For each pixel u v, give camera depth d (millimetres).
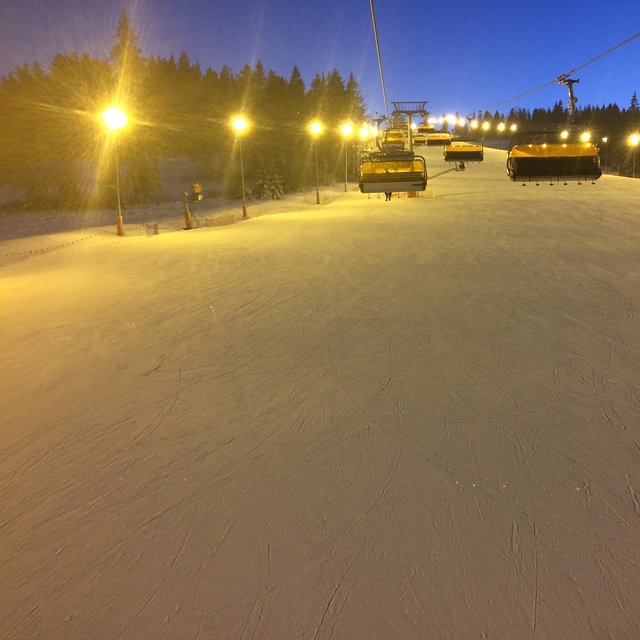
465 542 2197
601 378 3730
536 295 6012
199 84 60938
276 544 2240
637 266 7457
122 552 2240
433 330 4914
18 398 3887
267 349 4660
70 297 7336
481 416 3260
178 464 2902
